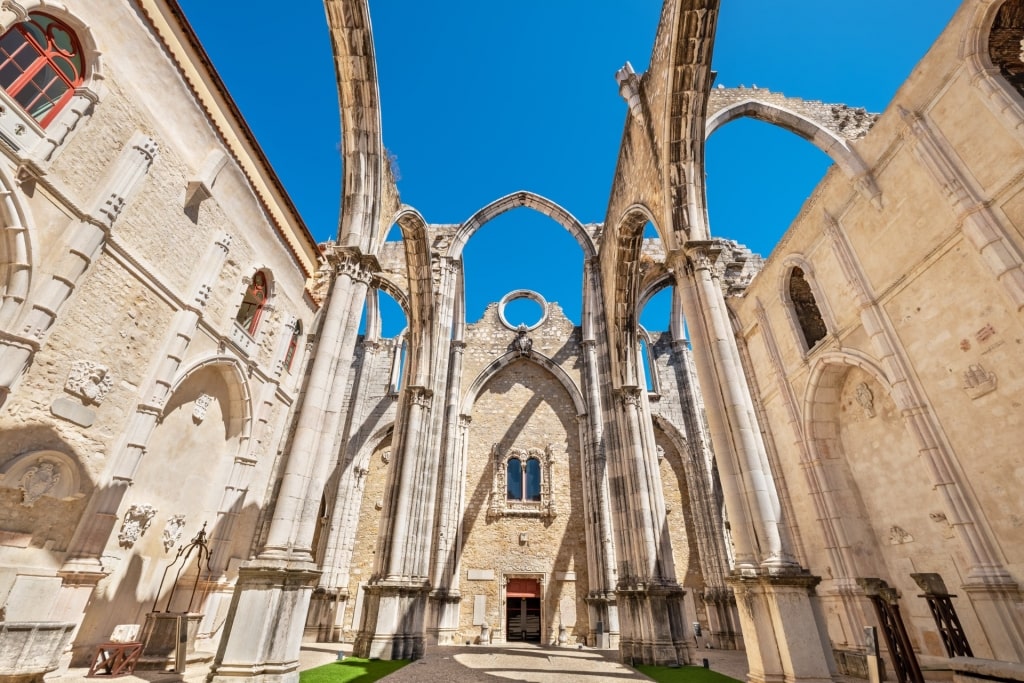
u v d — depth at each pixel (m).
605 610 17.61
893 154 10.50
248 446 13.54
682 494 22.06
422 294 16.69
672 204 10.52
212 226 12.19
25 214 7.58
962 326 8.98
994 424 8.38
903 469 11.10
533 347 24.97
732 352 8.71
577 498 21.73
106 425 9.27
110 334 9.32
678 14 9.86
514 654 14.30
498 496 21.59
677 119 10.54
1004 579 7.98
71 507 8.62
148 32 10.09
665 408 23.33
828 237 12.46
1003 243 8.15
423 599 12.91
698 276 9.52
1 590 7.30
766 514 7.41
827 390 13.28
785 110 13.78
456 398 22.28
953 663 5.95
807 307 14.60
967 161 8.85
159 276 10.42
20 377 7.48
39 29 8.19
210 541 12.26
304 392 8.73
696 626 18.86
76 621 8.30
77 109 8.52
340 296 9.72
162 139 10.54
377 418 23.09
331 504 20.98
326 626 17.89
